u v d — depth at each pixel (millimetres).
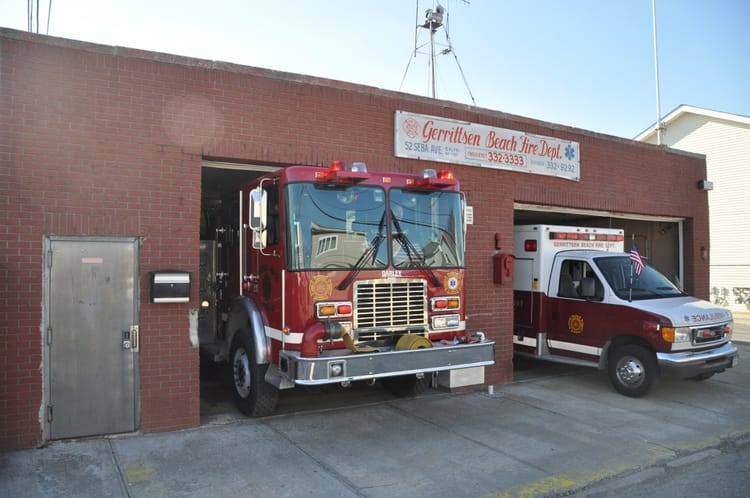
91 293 6105
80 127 6121
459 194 6945
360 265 6188
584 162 10648
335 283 6051
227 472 5281
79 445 5910
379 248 6320
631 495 5008
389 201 6457
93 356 6098
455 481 5172
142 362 6324
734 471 5594
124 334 6250
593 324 8977
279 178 6215
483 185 9188
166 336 6441
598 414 7469
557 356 9562
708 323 8242
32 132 5891
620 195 11320
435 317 6562
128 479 5074
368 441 6238
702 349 8273
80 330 6043
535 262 9914
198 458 5621
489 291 9172
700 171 13242
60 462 5441
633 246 8898
